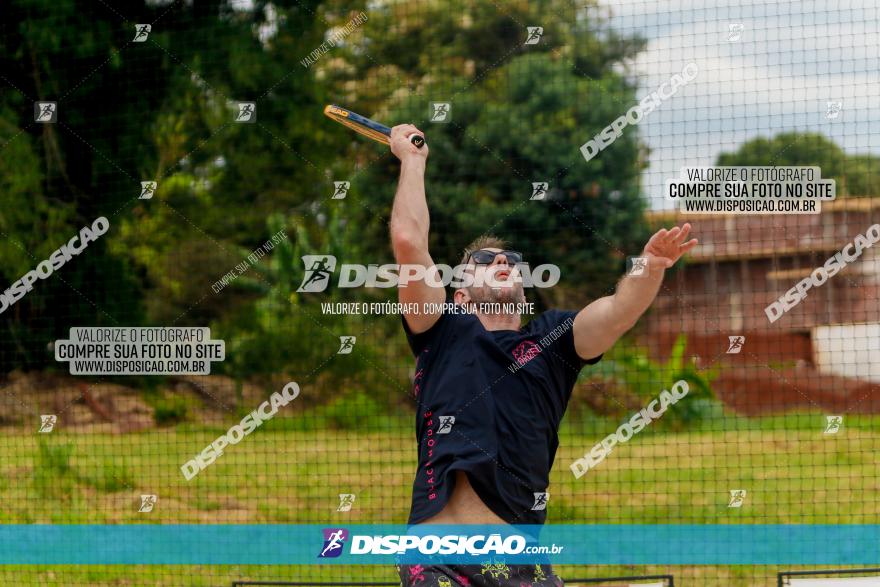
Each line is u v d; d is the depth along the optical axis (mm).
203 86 15039
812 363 14008
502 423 3432
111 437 13344
